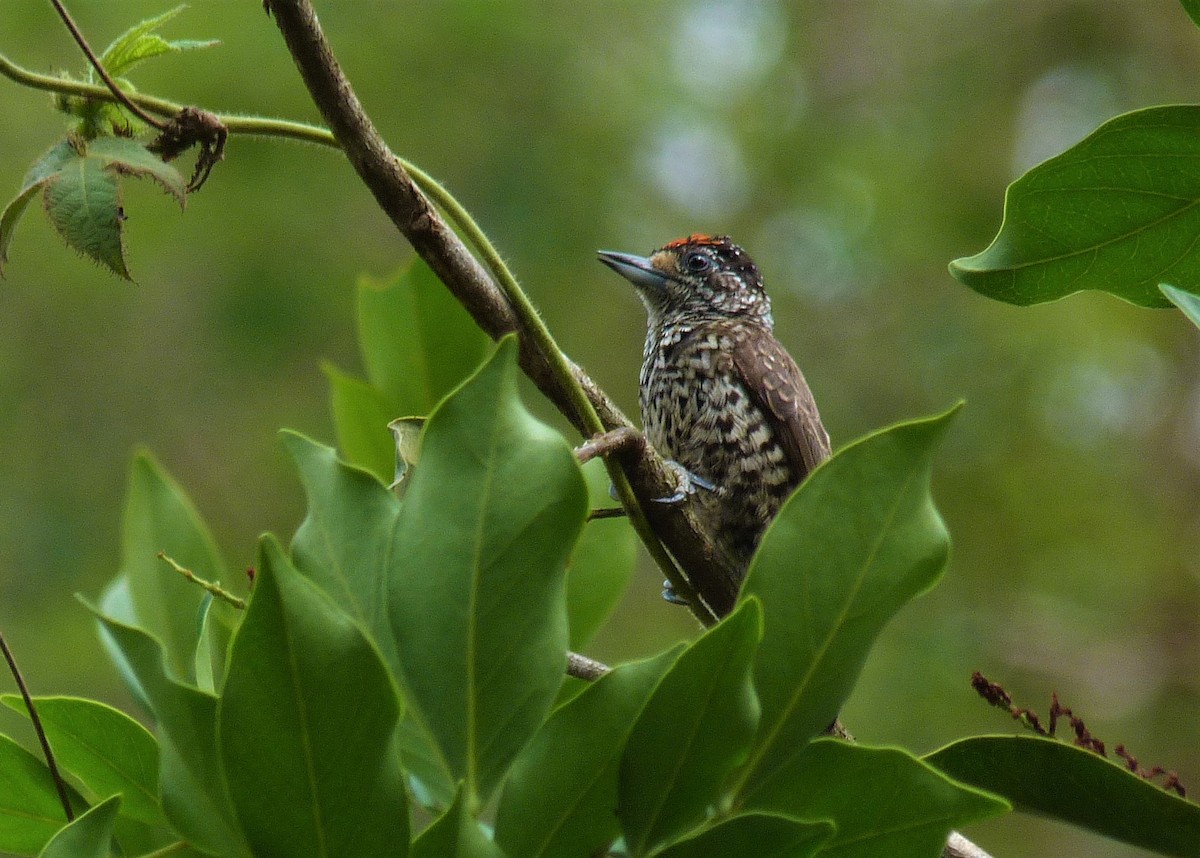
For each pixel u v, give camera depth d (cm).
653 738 303
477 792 309
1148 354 1852
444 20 1839
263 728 281
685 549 455
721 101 2000
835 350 1916
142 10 1719
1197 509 1767
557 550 312
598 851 310
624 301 1800
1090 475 1816
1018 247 415
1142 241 410
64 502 1717
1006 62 2042
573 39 1898
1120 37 2012
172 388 1748
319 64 385
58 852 293
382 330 560
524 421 316
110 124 376
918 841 305
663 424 852
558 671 311
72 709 364
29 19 1714
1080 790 360
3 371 1731
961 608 1720
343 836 287
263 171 1756
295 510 1709
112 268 354
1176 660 1673
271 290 1731
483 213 1773
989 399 1855
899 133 2025
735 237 1938
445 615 311
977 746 368
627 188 1844
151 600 510
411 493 315
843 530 317
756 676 315
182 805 299
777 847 294
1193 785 1608
